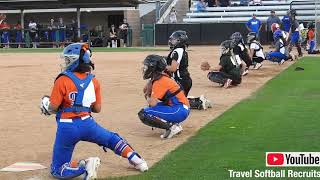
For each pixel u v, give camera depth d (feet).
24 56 136.26
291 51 123.65
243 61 80.23
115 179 28.27
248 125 41.75
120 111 50.34
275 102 53.83
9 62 113.50
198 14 188.14
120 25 195.93
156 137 38.93
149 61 38.06
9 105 54.34
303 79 74.95
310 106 50.70
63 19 211.00
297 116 45.34
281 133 38.47
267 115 46.19
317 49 132.36
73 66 28.12
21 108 52.49
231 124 42.39
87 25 209.36
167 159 32.14
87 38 187.32
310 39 131.13
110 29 193.98
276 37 100.63
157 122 37.91
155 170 29.91
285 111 48.03
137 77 79.87
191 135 39.06
